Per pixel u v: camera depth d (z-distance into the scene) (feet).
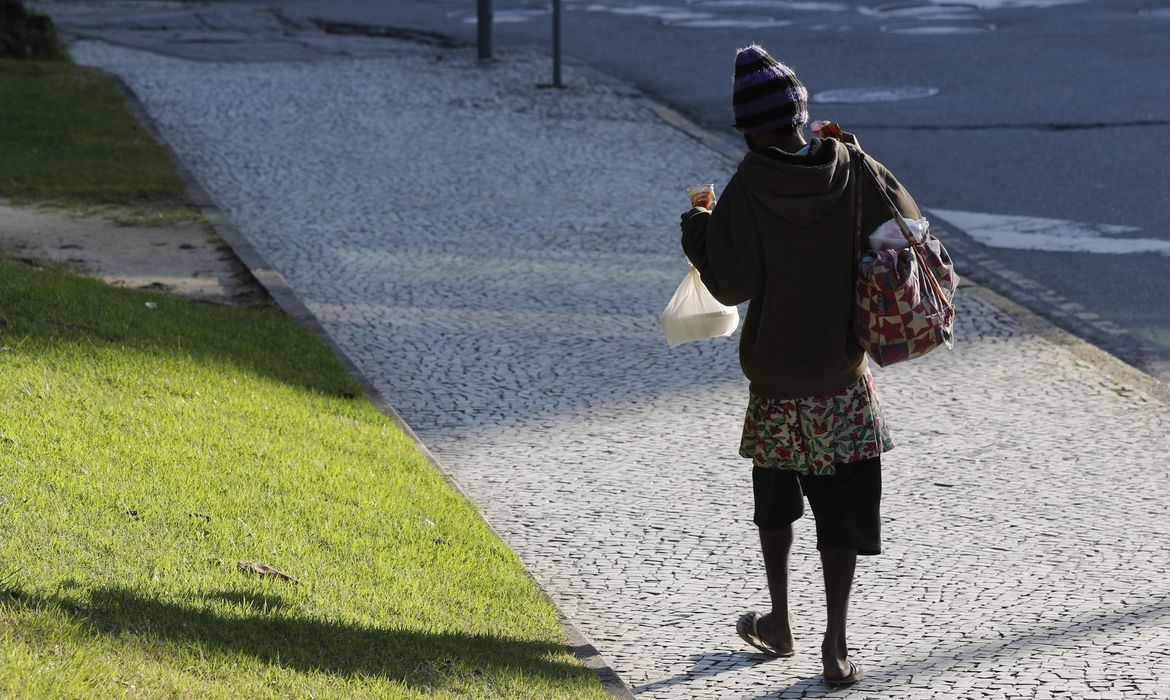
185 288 72.23
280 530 39.99
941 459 53.21
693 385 62.08
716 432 56.29
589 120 122.62
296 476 45.01
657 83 139.33
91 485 39.24
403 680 31.91
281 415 51.29
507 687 32.81
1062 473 51.57
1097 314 71.10
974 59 140.15
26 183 94.84
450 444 55.21
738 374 63.41
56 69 140.46
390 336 68.39
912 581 42.75
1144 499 48.93
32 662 27.04
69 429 43.78
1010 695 35.01
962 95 124.36
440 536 42.91
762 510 36.14
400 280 77.97
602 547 45.68
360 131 118.52
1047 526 46.78
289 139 115.34
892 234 33.14
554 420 57.98
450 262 81.66
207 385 52.42
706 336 37.40
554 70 137.80
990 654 37.52
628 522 47.70
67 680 26.73
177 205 90.84
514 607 38.93
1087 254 80.64
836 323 33.55
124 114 120.47
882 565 44.06
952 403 59.31
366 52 162.81
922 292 33.06
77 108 120.47
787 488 35.81
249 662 30.71
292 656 31.73
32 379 47.83
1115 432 55.62
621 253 83.61
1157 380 61.77
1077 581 42.37
